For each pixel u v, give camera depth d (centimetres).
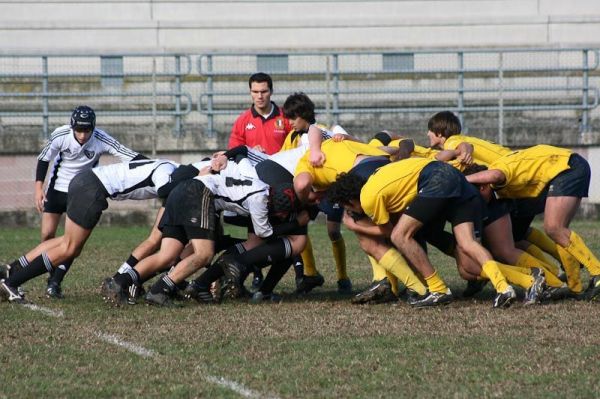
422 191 2606
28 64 6925
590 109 6291
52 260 2833
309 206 2836
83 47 7162
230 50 7044
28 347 2205
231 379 1930
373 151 2845
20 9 7162
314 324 2475
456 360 2064
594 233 5003
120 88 6800
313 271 3142
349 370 1989
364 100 6688
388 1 7300
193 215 2716
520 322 2455
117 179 2786
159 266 2767
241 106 6688
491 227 2809
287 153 2848
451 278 3425
